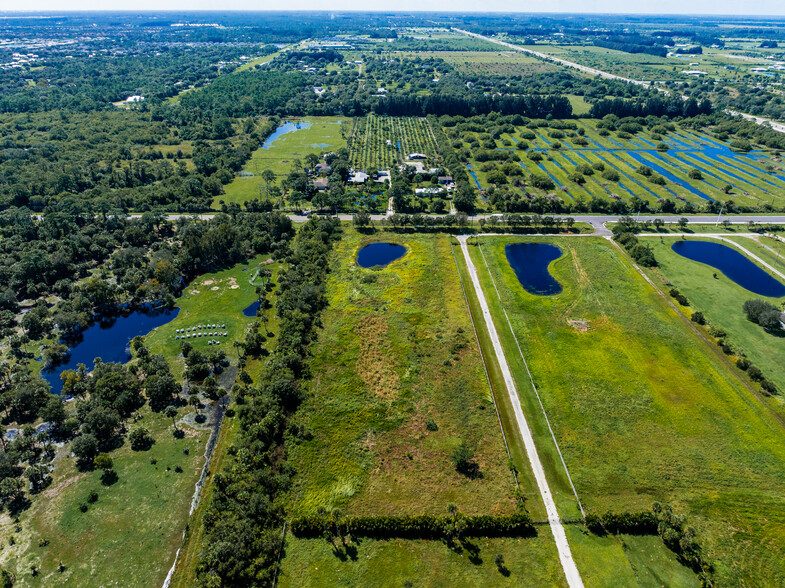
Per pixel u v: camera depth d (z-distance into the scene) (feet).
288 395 300.40
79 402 294.05
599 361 342.44
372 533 230.27
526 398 310.45
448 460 268.21
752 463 267.18
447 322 383.24
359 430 287.48
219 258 475.31
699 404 306.14
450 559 220.02
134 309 405.18
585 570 215.51
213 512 233.55
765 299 410.31
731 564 218.38
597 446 276.62
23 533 228.02
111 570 214.28
